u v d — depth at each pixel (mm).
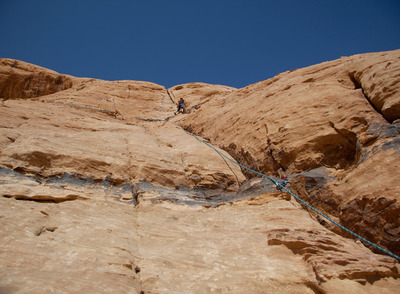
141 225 6301
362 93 9938
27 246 4402
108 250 4832
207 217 7297
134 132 13383
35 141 8445
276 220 6672
